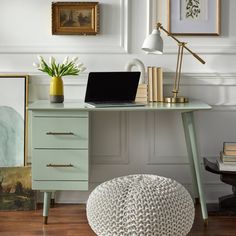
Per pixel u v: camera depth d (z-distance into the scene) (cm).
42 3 476
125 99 452
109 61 482
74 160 428
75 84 482
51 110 424
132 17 479
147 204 357
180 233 365
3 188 470
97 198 369
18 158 480
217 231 423
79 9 474
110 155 490
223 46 480
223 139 490
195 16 478
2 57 480
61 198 489
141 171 492
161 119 489
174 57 482
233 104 486
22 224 436
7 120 480
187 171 492
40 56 452
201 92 486
